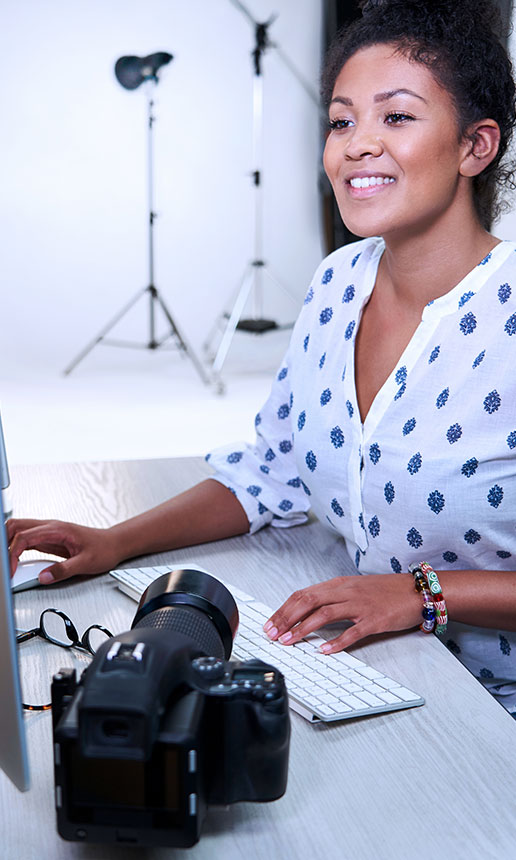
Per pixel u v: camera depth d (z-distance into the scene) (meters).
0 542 0.58
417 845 0.66
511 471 1.02
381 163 0.98
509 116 1.01
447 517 1.05
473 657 1.12
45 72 5.46
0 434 1.08
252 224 5.93
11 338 5.68
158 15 5.55
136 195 5.70
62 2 5.40
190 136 5.73
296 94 5.83
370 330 1.14
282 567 1.15
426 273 1.05
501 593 1.00
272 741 0.64
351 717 0.81
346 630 0.95
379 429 1.08
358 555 1.15
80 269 5.71
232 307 6.00
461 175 1.02
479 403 1.03
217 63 5.68
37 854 0.66
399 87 0.96
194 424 4.27
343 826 0.68
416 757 0.76
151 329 5.48
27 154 5.53
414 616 0.98
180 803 0.60
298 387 1.22
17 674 0.60
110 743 0.58
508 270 1.04
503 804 0.70
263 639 0.94
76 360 5.22
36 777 0.75
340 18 5.57
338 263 1.22
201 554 1.19
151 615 0.77
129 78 4.84
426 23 0.95
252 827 0.68
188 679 0.63
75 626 0.98
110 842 0.62
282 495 1.28
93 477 1.43
